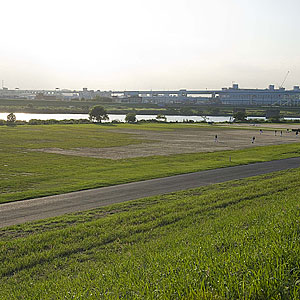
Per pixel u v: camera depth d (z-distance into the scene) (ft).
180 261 27.81
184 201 75.46
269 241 27.07
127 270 31.73
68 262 43.70
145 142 270.26
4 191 100.12
